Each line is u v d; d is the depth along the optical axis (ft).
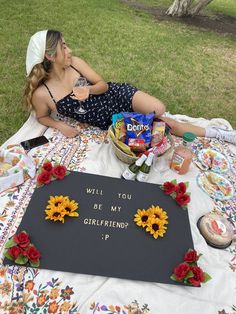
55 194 6.59
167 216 6.48
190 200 7.11
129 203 6.61
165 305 5.30
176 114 11.78
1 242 5.90
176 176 7.74
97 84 8.66
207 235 6.31
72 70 8.69
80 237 5.89
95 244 5.82
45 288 5.31
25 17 16.81
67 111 8.87
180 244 6.04
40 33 7.84
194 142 9.21
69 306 5.15
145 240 6.00
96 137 8.91
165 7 25.59
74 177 7.02
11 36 14.56
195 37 20.18
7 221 6.28
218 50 18.81
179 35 19.89
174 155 7.61
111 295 5.31
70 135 8.77
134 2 25.18
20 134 8.82
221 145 9.39
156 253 5.84
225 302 5.48
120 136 7.74
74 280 5.43
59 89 8.56
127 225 6.18
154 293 5.40
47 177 6.75
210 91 13.89
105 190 6.81
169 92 13.15
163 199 6.82
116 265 5.59
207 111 12.42
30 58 8.02
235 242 6.45
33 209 6.25
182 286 5.55
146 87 13.16
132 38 17.62
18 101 10.57
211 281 5.71
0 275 5.38
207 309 5.33
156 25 20.80
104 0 23.06
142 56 15.75
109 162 8.02
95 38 16.52
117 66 14.32
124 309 5.18
